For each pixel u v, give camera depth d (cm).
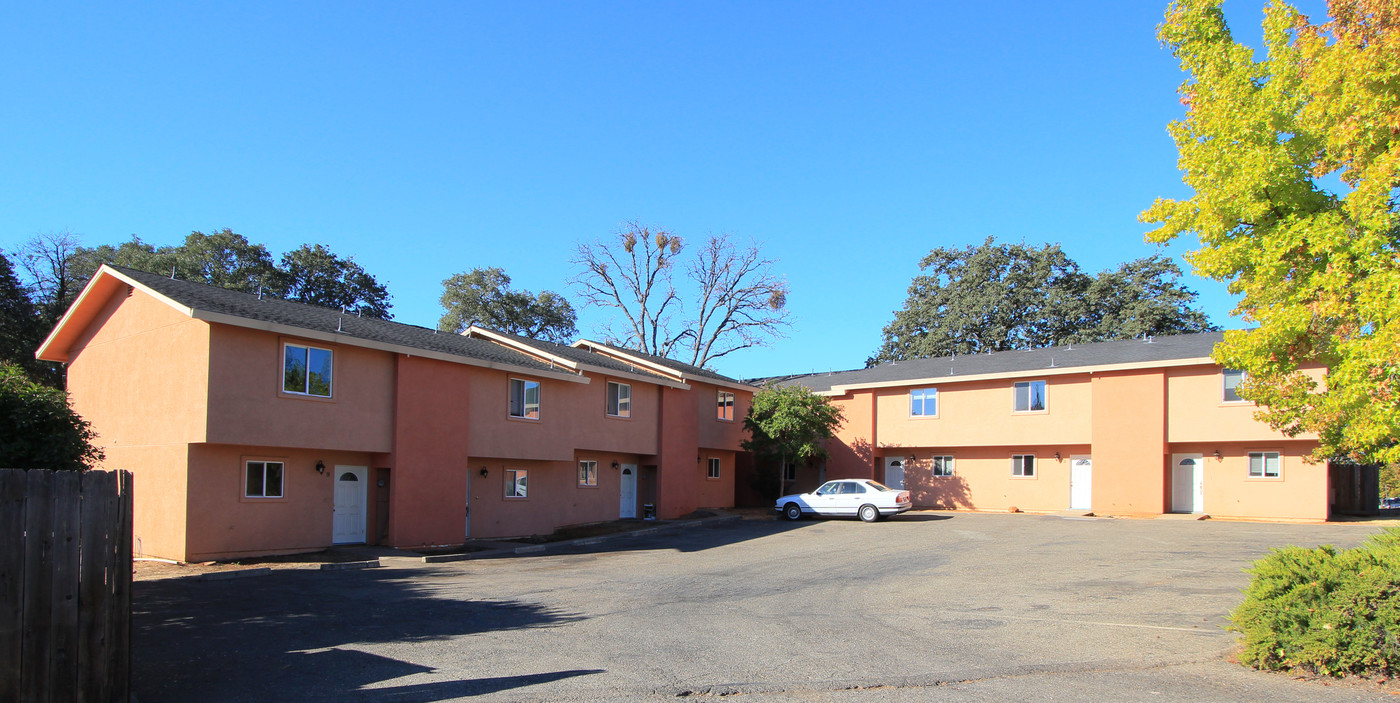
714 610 1205
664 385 3038
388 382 2058
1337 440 975
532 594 1362
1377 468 2991
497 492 2423
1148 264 4762
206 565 1677
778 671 831
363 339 1959
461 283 5600
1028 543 2059
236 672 830
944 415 3459
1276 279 973
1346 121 884
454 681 795
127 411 1897
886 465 3675
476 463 2362
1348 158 920
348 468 2041
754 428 3366
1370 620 762
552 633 1028
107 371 1986
